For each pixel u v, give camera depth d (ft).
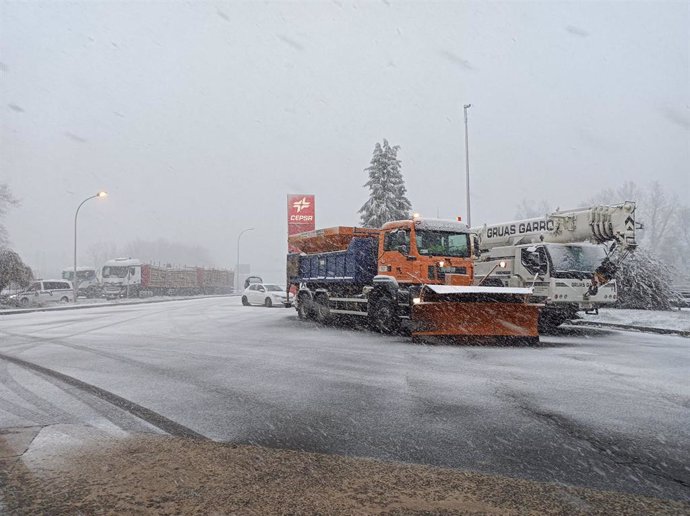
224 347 39.93
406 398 22.61
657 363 31.73
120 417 19.79
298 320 66.28
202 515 11.41
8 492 12.57
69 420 19.38
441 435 17.38
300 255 66.03
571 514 11.58
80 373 29.07
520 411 20.31
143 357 34.91
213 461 14.79
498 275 54.65
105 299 169.27
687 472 14.16
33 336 48.91
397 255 48.16
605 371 28.91
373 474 13.87
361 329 54.19
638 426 18.30
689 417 19.44
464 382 25.89
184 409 20.97
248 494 12.52
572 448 16.05
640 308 73.36
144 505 11.87
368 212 120.26
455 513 11.61
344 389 24.50
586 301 49.57
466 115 103.45
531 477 13.75
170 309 99.86
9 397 23.24
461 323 41.39
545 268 49.85
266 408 21.06
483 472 14.10
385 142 122.21
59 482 13.19
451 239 48.14
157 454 15.35
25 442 16.55
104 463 14.57
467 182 102.68
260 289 110.32
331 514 11.51
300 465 14.52
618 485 13.25
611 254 51.21
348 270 55.36
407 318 45.57
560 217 52.80
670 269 79.15
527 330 41.52
